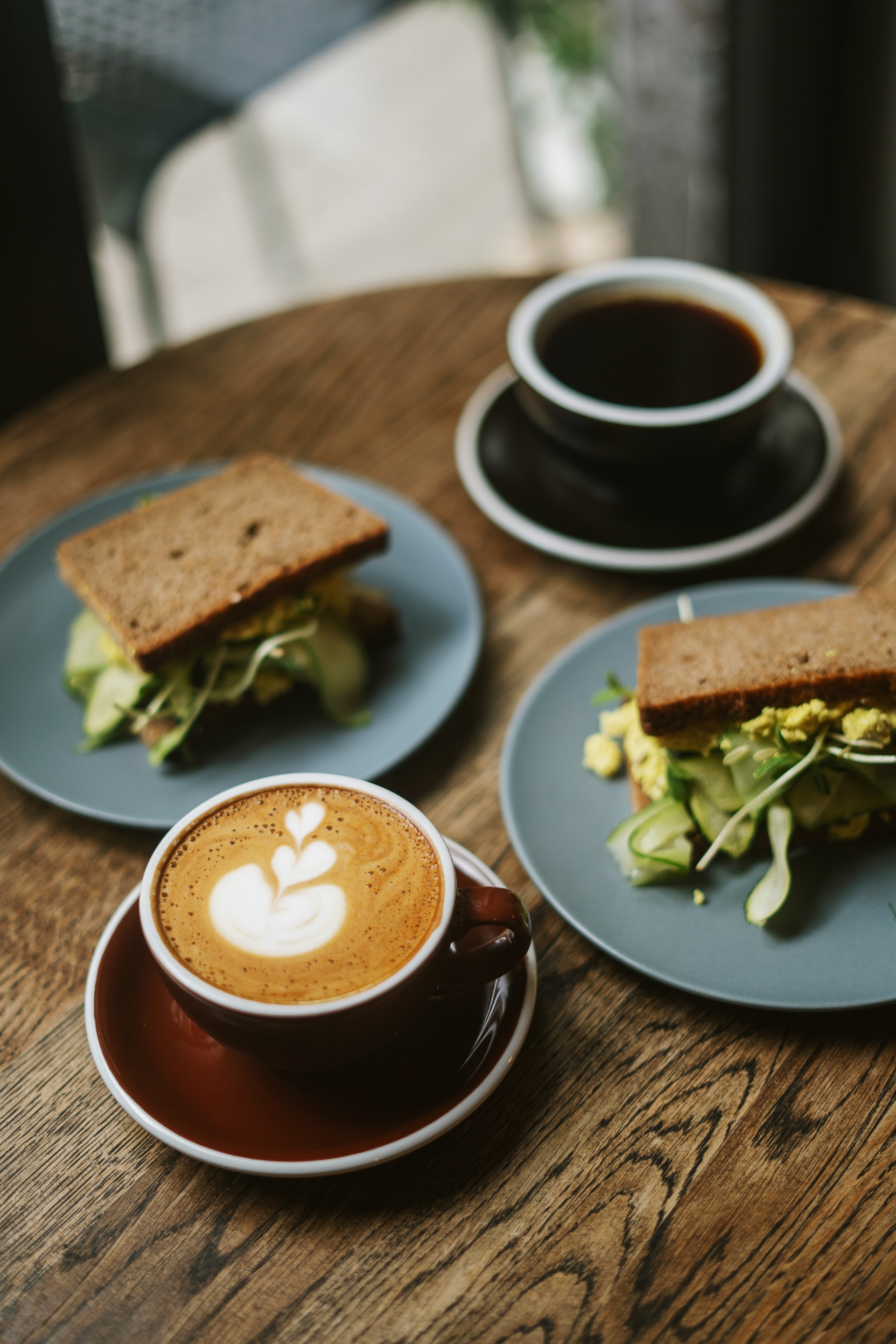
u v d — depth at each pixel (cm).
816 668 68
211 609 73
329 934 60
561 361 82
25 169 98
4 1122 62
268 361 94
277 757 72
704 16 127
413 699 74
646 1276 59
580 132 198
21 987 66
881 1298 58
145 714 72
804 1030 64
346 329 96
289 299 192
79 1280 59
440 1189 60
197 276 193
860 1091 62
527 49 190
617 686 70
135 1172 61
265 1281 59
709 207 145
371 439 88
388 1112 60
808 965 64
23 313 102
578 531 81
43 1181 61
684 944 64
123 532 78
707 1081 63
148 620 73
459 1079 61
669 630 72
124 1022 62
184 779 71
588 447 79
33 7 94
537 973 66
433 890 60
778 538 79
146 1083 60
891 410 87
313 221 203
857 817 67
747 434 78
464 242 203
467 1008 62
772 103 136
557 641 77
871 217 146
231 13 126
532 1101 62
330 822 62
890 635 70
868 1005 62
